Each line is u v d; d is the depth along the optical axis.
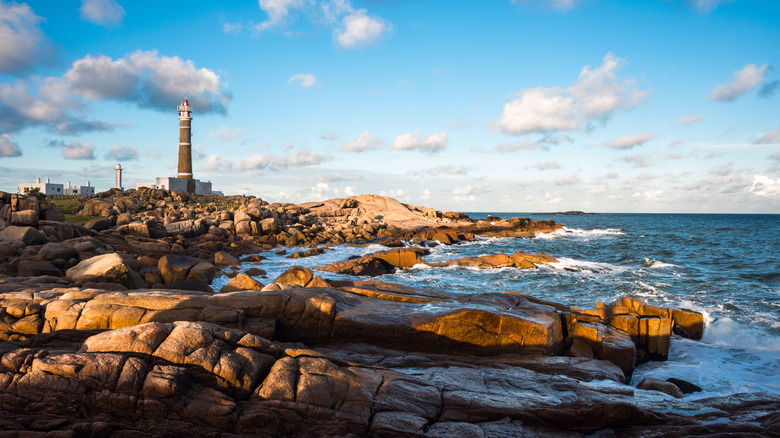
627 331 13.13
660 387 9.46
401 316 11.56
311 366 7.75
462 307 11.98
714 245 47.72
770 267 30.31
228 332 8.03
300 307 10.87
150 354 7.18
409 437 6.59
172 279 18.61
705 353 13.35
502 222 74.06
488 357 11.01
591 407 7.08
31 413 6.50
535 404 7.61
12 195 26.52
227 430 6.59
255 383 7.27
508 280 25.62
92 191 92.56
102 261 15.41
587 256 37.84
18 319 9.14
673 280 25.20
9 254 19.34
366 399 7.27
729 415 7.48
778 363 12.45
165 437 6.54
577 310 14.80
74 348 8.02
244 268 28.78
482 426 6.94
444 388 8.08
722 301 19.61
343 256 36.62
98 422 6.48
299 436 6.68
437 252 41.50
